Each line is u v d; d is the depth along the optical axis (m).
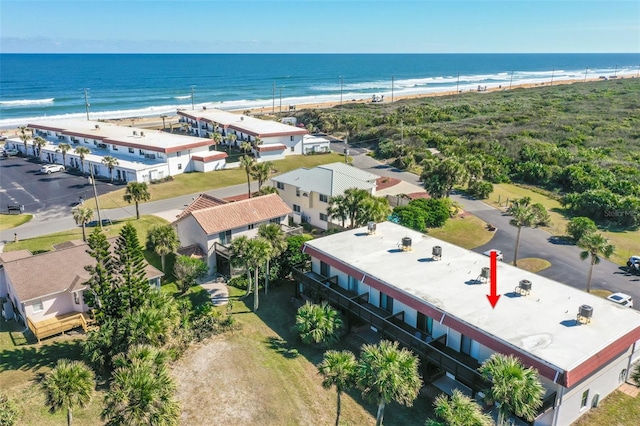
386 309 34.66
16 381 30.27
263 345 34.78
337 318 34.38
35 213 63.41
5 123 140.25
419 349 29.66
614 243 54.97
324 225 58.28
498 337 26.27
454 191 75.94
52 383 22.61
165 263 47.53
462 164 72.75
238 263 39.34
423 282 32.94
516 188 78.94
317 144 103.75
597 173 77.19
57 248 44.22
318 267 40.88
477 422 20.97
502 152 94.62
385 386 21.98
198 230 46.84
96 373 30.58
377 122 132.75
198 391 29.84
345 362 24.14
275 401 29.08
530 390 21.38
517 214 47.53
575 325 27.62
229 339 35.44
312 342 34.78
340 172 61.84
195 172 86.50
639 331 27.34
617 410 27.42
